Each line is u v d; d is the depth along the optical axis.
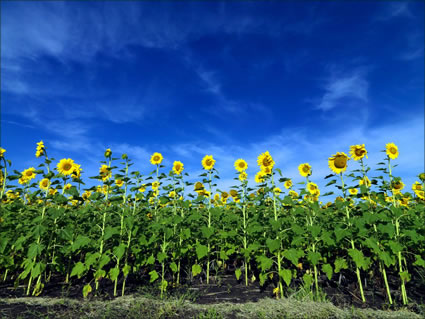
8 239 5.45
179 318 4.38
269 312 4.44
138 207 6.86
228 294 5.43
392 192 5.24
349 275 6.16
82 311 4.53
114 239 5.97
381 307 4.71
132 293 5.41
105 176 5.50
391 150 5.33
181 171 6.94
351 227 5.11
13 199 6.74
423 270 5.86
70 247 5.39
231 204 6.32
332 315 4.36
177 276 6.20
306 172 6.17
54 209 4.92
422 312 4.38
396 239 4.91
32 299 4.97
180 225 6.35
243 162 6.41
